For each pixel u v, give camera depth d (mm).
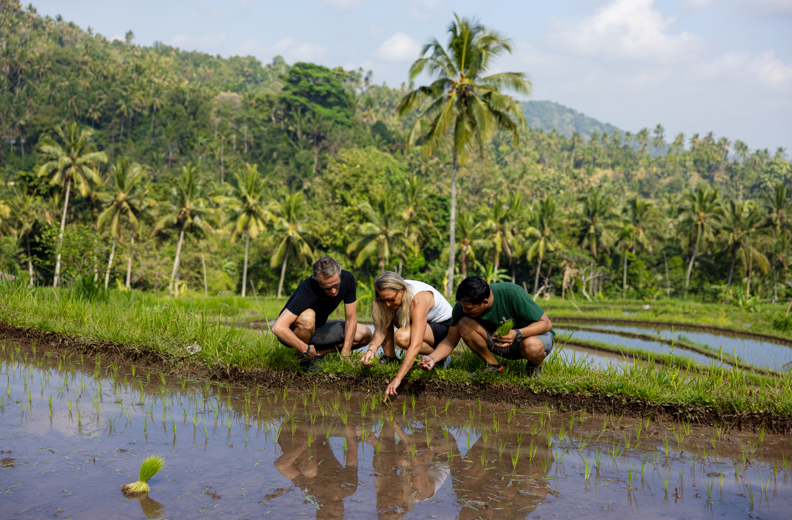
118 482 2982
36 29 170375
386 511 2732
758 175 157625
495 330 4543
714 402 4305
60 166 40625
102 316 6988
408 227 45594
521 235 51031
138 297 13938
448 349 4520
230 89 173875
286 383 5020
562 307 32500
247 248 46312
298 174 92500
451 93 24141
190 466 3256
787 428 4172
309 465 3338
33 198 41156
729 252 55781
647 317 23719
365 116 137750
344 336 5039
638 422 4359
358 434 3943
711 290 56188
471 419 4336
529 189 95125
